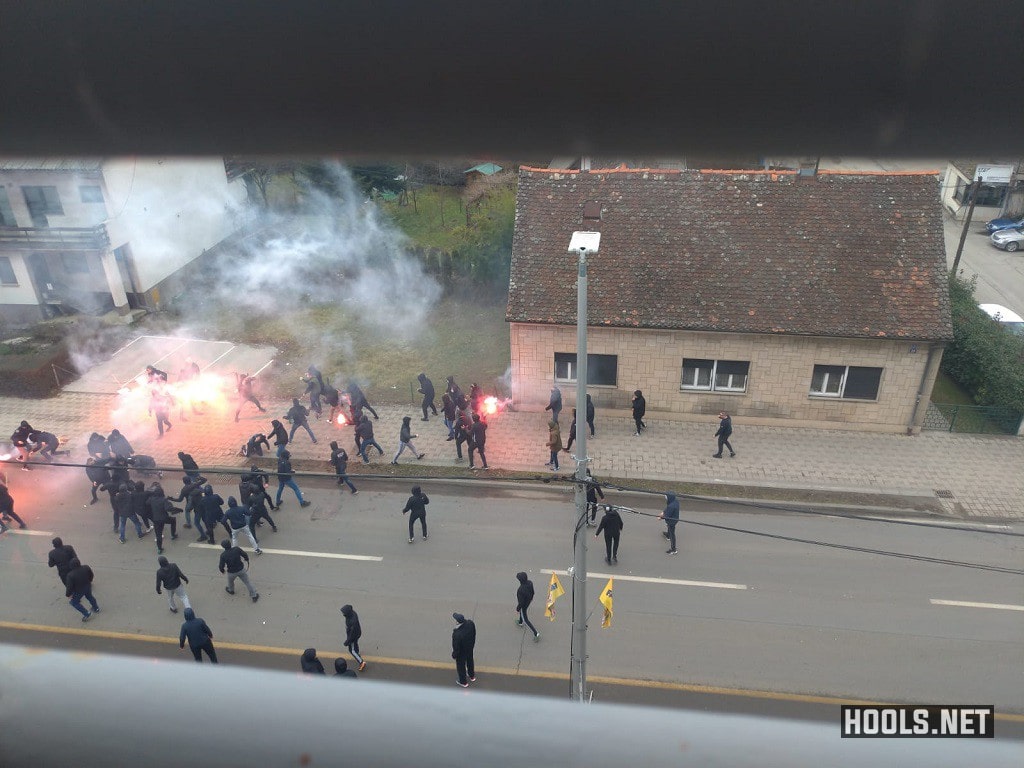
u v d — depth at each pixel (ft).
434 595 48.73
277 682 3.96
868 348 62.75
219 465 64.44
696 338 64.69
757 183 67.21
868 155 4.73
